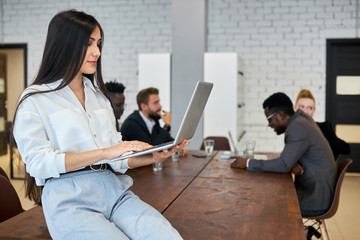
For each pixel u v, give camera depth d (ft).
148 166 10.48
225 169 10.09
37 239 5.07
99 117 5.24
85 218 4.60
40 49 23.09
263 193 7.55
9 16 23.29
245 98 22.22
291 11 21.68
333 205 9.34
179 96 18.48
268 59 21.95
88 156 4.58
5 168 20.15
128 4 22.74
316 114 21.75
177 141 5.25
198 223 5.74
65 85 4.83
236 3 22.04
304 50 21.66
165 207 6.53
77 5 22.98
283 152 9.62
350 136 21.88
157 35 22.62
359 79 21.62
